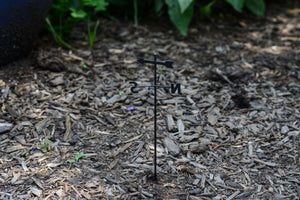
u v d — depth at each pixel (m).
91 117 2.90
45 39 3.97
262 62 3.81
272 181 2.37
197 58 3.86
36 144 2.62
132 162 2.49
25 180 2.30
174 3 4.11
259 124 2.89
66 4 4.04
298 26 4.75
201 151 2.60
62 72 3.44
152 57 3.82
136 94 3.20
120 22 4.55
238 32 4.54
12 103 2.98
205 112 3.02
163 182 2.35
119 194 2.24
